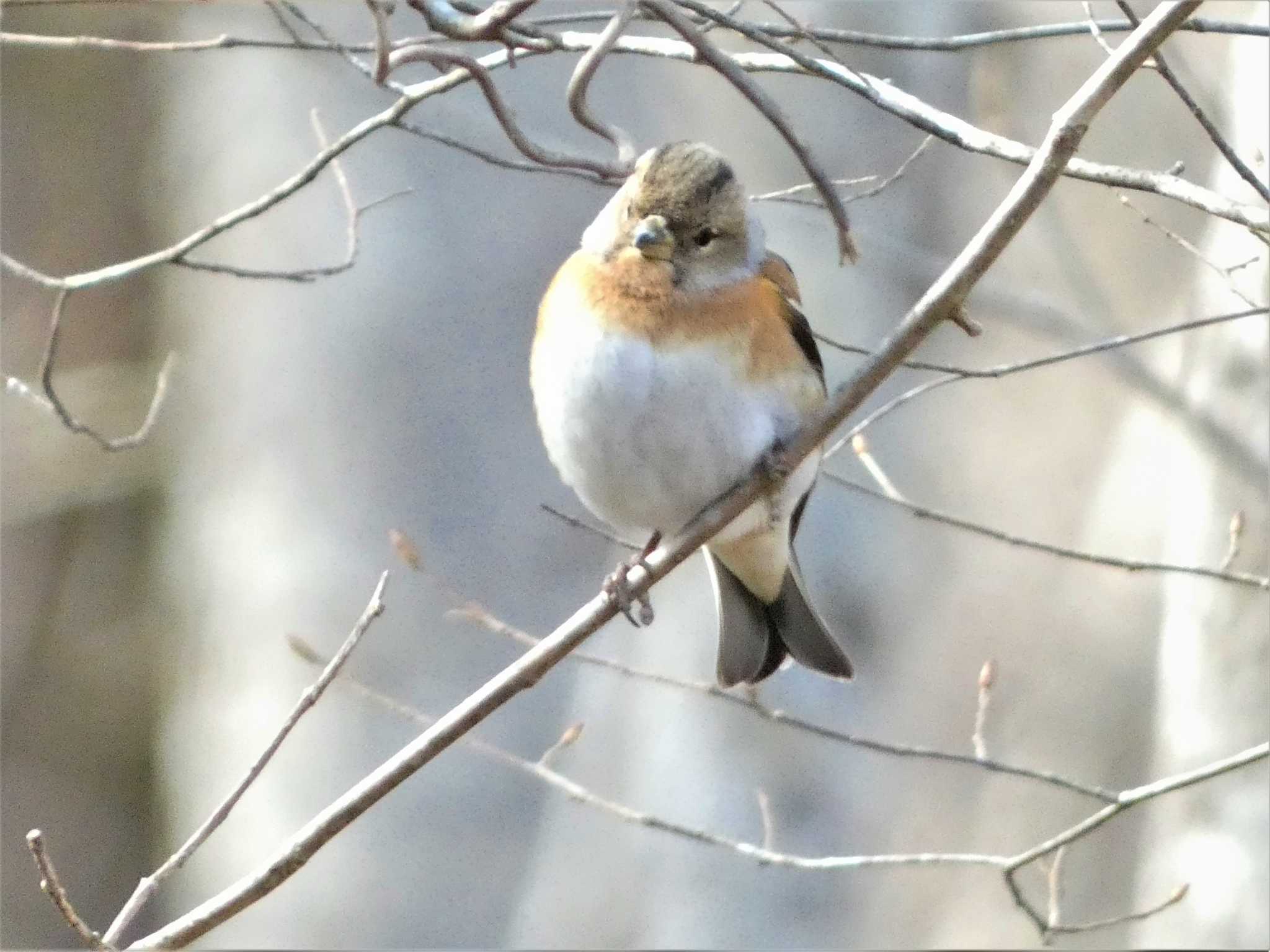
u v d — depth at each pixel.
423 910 11.72
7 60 16.53
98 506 18.14
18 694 17.98
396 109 8.24
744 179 11.63
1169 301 12.23
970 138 7.18
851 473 12.23
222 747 11.63
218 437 11.98
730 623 9.06
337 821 6.73
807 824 11.91
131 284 16.81
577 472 8.02
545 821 11.96
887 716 12.07
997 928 11.73
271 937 11.53
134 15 13.45
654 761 12.02
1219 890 10.61
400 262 11.33
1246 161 10.55
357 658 11.35
